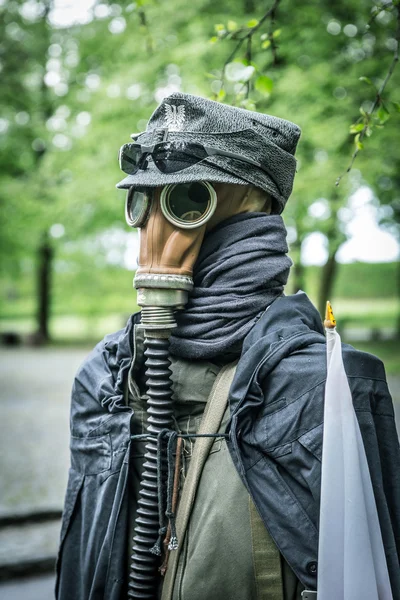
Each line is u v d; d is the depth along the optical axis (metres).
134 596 1.50
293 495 1.41
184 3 9.98
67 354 20.31
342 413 1.38
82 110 14.12
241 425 1.45
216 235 1.57
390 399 1.48
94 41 15.23
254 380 1.44
